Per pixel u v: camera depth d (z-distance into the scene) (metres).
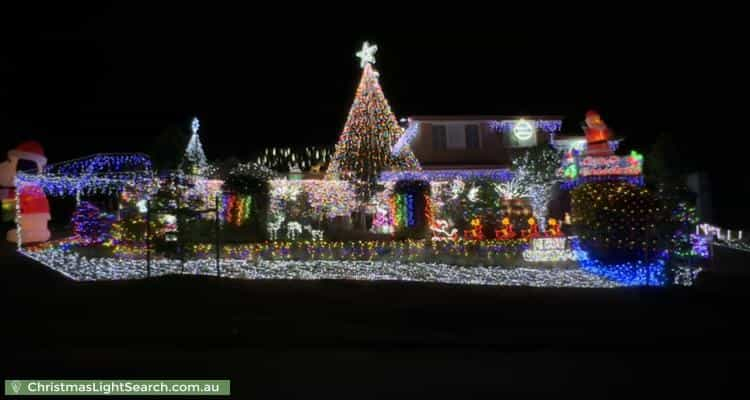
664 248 16.00
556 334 9.58
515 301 12.05
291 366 7.84
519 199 25.25
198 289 11.98
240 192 22.34
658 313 11.09
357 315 10.59
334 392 6.85
